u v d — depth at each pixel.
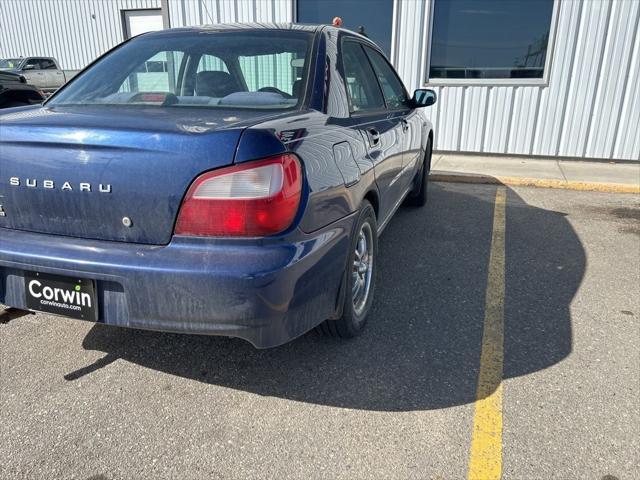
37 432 2.22
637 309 3.41
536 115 8.20
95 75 2.94
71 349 2.86
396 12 8.30
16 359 2.76
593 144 8.11
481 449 2.14
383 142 3.28
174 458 2.09
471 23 8.16
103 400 2.44
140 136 2.00
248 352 2.84
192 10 9.09
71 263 2.09
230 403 2.43
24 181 2.18
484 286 3.74
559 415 2.35
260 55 2.79
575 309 3.40
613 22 7.60
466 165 7.91
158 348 2.88
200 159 1.96
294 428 2.27
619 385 2.57
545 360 2.79
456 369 2.70
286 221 2.03
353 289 2.79
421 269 4.04
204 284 1.96
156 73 2.87
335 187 2.37
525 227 5.15
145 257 2.02
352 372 2.67
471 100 8.40
